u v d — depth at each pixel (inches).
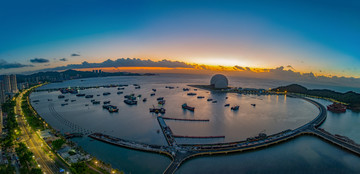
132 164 7076.8
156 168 6860.2
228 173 6569.9
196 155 7682.1
